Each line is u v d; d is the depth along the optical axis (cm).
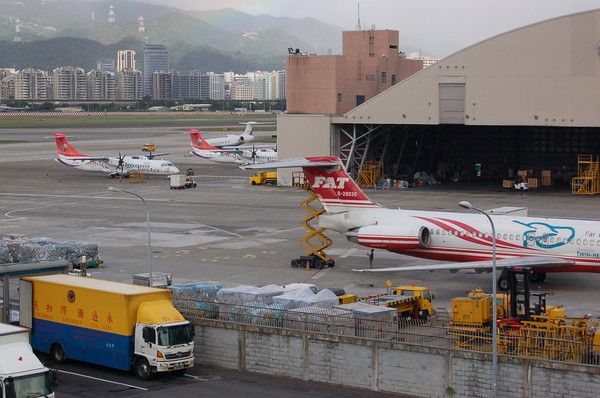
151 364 4544
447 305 6106
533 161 14975
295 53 14262
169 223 10494
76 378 4631
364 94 14475
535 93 12050
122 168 16475
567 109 11862
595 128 14362
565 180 14625
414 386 4338
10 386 3694
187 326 4603
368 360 4459
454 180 15100
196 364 5038
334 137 13812
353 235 7362
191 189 14412
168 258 8206
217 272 7506
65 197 13312
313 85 14162
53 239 8538
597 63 11612
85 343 4800
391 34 14925
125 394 4322
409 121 13012
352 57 14488
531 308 5050
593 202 11756
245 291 5669
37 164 19575
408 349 4341
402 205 11594
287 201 12575
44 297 5016
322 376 4612
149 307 4622
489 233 6631
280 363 4741
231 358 4919
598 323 4512
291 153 14100
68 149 17525
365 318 4862
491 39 12256
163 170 16425
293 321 4847
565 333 4466
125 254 8431
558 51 11844
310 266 7738
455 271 6888
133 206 12169
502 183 14625
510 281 4897
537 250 6438
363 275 7356
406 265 7769
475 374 4172
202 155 19475
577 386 3941
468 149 15512
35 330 5066
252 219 10781
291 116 14000
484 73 12369
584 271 6275
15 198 13175
